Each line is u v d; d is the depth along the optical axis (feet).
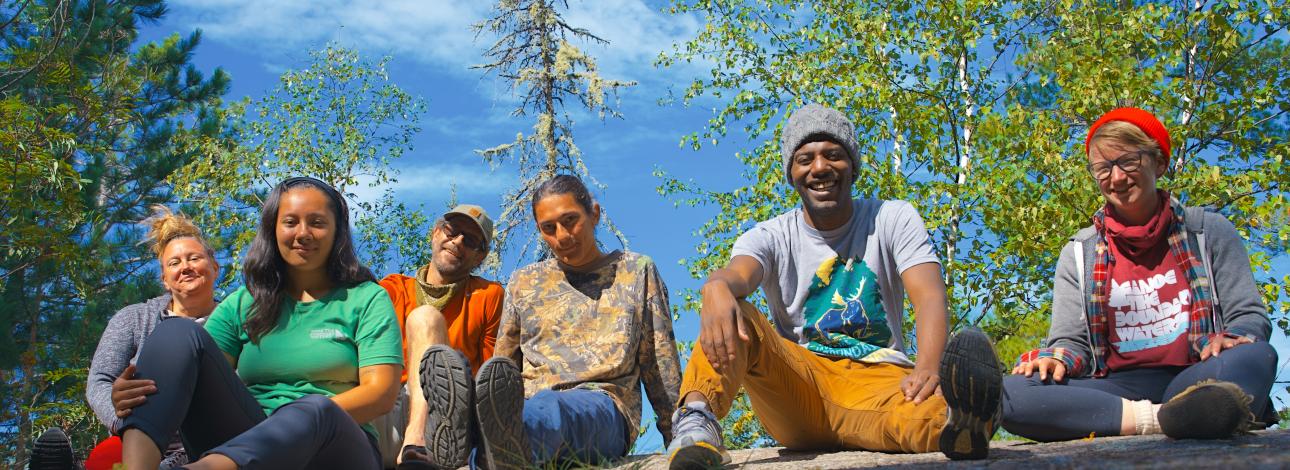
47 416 35.01
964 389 7.04
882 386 9.09
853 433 9.12
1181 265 10.06
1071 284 10.77
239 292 9.29
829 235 10.23
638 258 11.87
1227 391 7.70
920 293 9.37
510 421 7.86
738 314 8.21
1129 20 33.83
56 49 42.01
